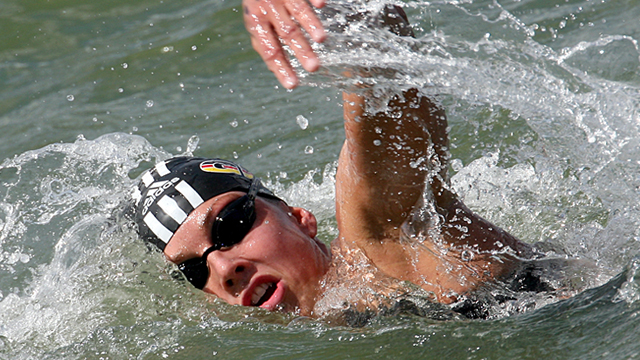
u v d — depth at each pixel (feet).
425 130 22.44
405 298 23.79
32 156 38.91
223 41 52.16
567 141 28.40
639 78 39.52
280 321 24.09
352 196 23.94
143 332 24.45
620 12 47.93
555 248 26.35
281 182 39.04
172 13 55.83
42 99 47.44
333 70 20.43
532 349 20.56
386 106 21.35
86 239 30.07
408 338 22.21
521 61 26.45
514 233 30.32
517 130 38.52
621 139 26.86
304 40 17.92
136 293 25.95
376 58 20.62
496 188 33.24
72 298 26.78
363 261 24.49
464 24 27.86
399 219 23.94
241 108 45.83
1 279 30.66
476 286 23.90
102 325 25.35
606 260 25.40
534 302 23.61
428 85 21.90
